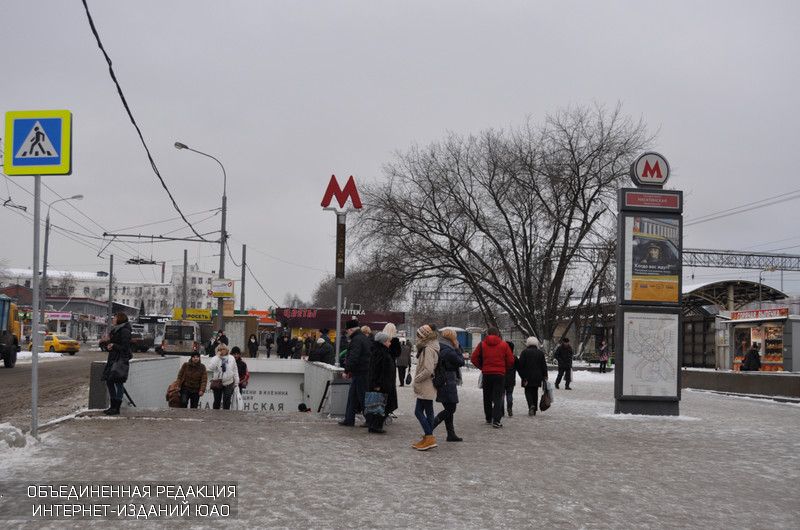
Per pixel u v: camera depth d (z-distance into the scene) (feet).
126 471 27.27
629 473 30.58
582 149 138.31
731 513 23.75
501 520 21.86
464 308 157.89
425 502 23.93
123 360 45.11
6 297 114.73
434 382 36.22
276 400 85.76
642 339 57.62
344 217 57.47
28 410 51.96
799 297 146.92
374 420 41.63
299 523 20.80
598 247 141.59
